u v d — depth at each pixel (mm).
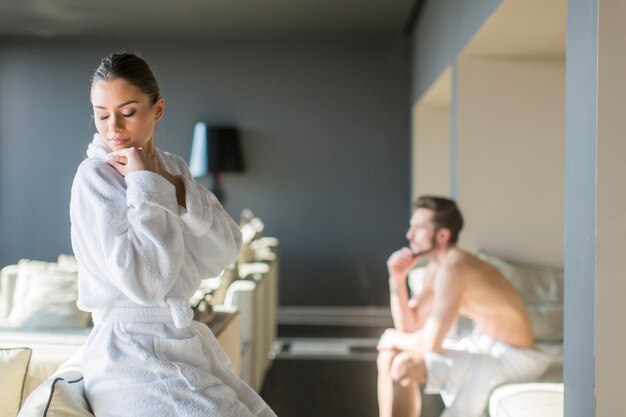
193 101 6703
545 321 3467
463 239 4074
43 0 5371
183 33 6434
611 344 1682
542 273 3883
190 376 1342
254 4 5477
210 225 1441
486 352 2555
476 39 3566
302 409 3715
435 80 4863
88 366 1382
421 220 2756
